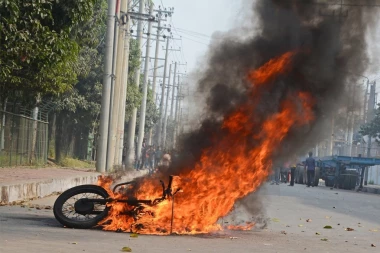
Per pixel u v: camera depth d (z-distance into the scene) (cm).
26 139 3750
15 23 2067
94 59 5131
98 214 1252
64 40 2300
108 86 4097
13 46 2112
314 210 2258
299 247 1157
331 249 1155
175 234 1234
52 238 1077
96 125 5391
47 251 924
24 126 3672
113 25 4091
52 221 1348
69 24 2316
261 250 1080
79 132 5875
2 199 1809
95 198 1255
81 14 2312
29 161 3869
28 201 1975
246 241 1196
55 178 2558
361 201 3188
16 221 1323
